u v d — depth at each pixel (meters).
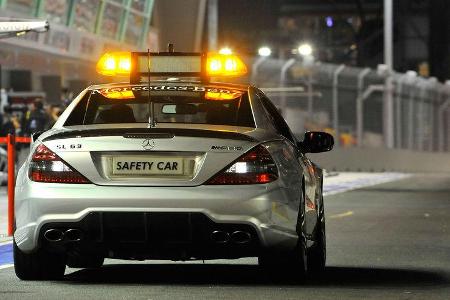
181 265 33.00
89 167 25.67
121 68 29.27
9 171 43.38
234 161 25.59
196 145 25.58
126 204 25.31
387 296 25.72
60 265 28.36
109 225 25.50
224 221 25.36
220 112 27.97
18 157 84.25
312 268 30.83
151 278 29.14
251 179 25.59
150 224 25.41
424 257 36.47
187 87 28.86
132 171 25.59
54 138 26.08
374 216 58.50
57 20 97.69
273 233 25.78
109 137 25.75
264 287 27.14
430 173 153.50
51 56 98.75
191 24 141.62
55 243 26.14
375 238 44.34
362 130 155.12
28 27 62.81
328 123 153.62
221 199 25.34
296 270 27.47
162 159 25.56
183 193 25.33
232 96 28.48
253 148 25.80
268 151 26.00
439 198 78.62
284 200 26.02
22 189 26.38
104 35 110.62
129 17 118.00
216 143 25.66
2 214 54.47
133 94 28.80
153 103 28.48
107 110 28.08
